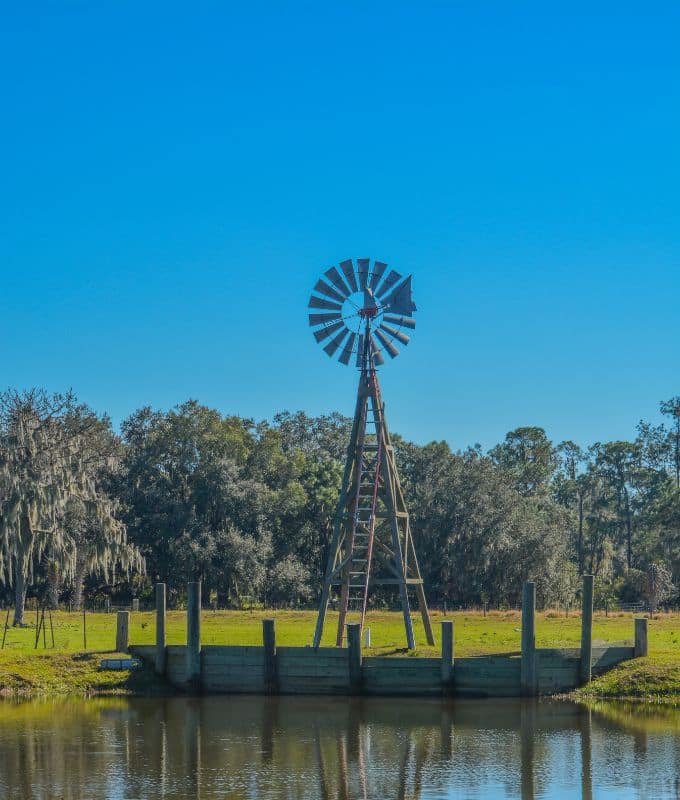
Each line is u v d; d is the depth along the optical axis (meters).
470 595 96.50
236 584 92.81
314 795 30.28
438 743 35.81
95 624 61.47
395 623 60.91
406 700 42.56
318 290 51.44
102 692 44.12
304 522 100.75
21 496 65.94
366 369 51.22
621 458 126.62
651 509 118.12
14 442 69.25
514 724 38.34
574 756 34.12
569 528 116.12
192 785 31.23
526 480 129.75
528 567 95.06
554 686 42.88
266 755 34.47
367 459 56.09
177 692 44.50
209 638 52.47
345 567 49.94
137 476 95.69
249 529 96.44
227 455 100.19
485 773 32.31
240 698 43.38
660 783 31.25
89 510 73.94
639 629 44.16
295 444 121.31
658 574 88.12
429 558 98.06
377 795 30.27
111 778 31.95
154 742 36.06
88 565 74.25
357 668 43.41
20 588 64.31
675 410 125.06
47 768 33.00
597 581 94.38
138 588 95.06
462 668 42.94
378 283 51.25
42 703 42.38
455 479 98.31
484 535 95.00
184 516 93.69
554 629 56.75
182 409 99.31
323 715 40.06
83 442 81.75
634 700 41.91
